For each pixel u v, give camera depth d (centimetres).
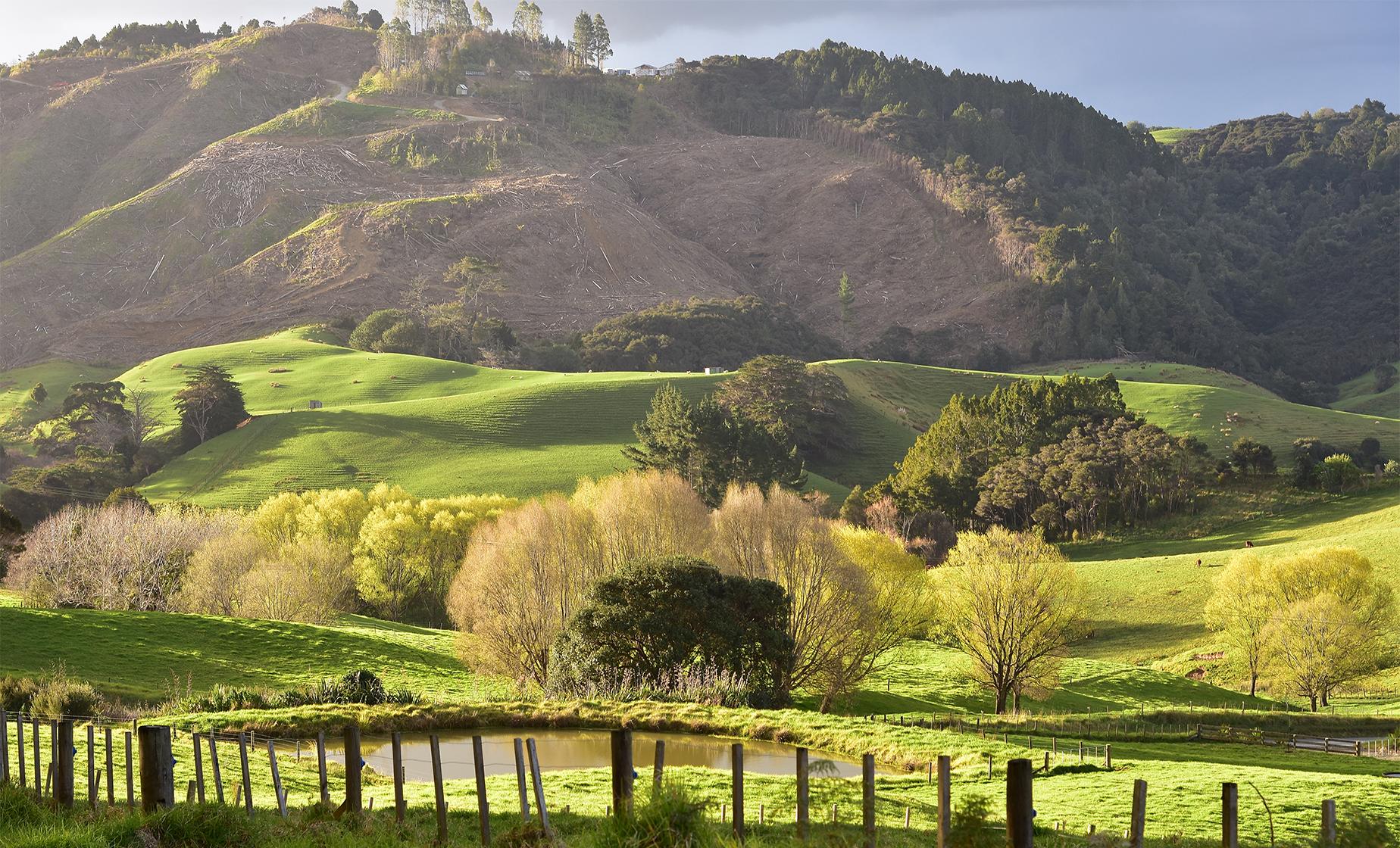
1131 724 5728
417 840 1789
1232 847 1491
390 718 4372
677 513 7056
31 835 1541
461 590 6912
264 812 2022
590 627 5562
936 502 14812
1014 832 1317
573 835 1817
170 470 17038
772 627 5844
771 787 3048
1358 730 6072
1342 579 8675
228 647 6334
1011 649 7075
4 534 7162
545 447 17400
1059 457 15062
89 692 4606
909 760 3741
